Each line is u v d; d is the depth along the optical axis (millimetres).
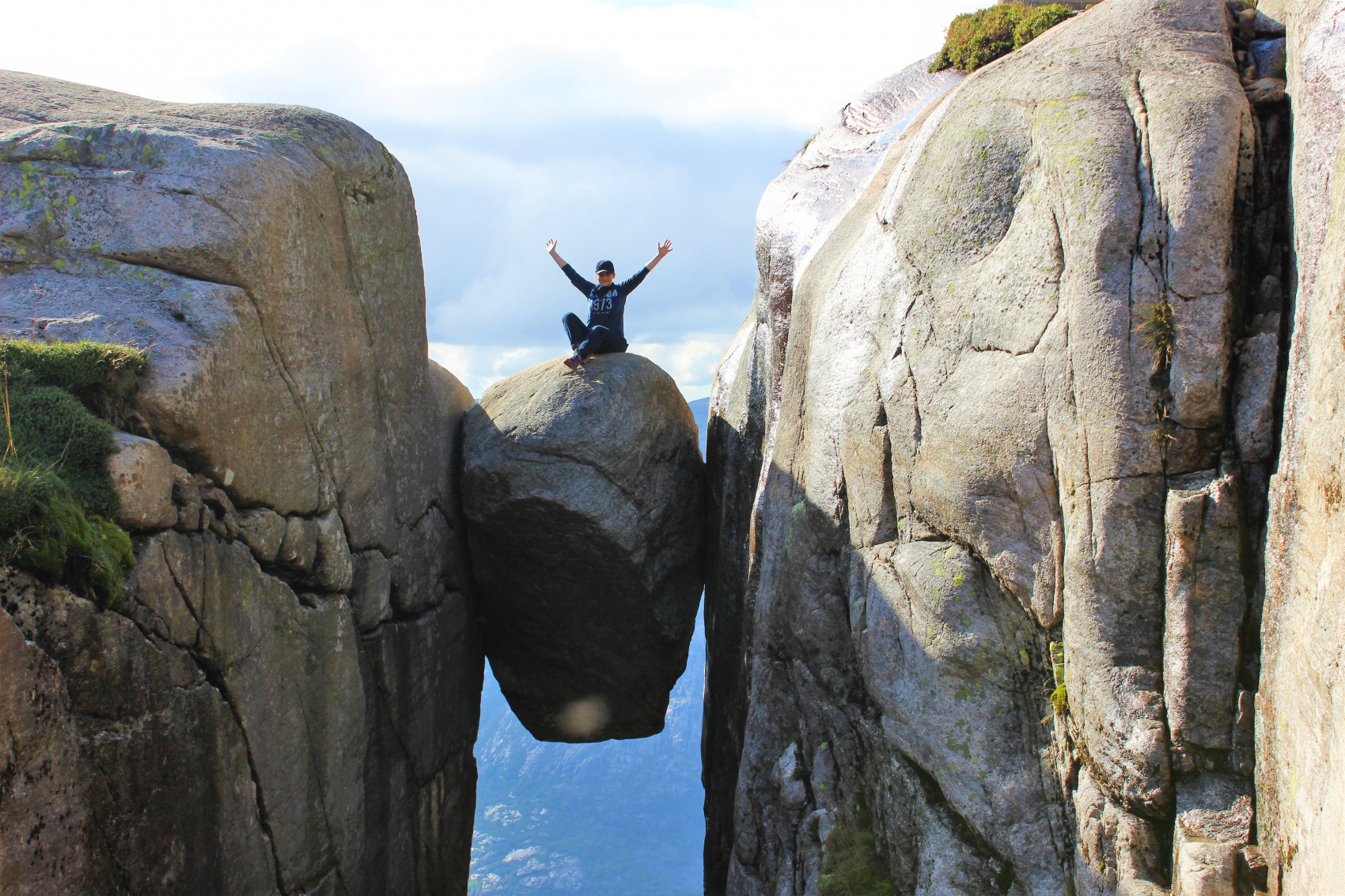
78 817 3816
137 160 5402
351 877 6344
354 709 6434
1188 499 4066
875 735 5539
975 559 5016
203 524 4828
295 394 5797
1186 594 4070
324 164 6289
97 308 4914
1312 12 4078
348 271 6555
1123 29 5137
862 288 6234
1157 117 4453
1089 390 4352
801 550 6410
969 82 5957
